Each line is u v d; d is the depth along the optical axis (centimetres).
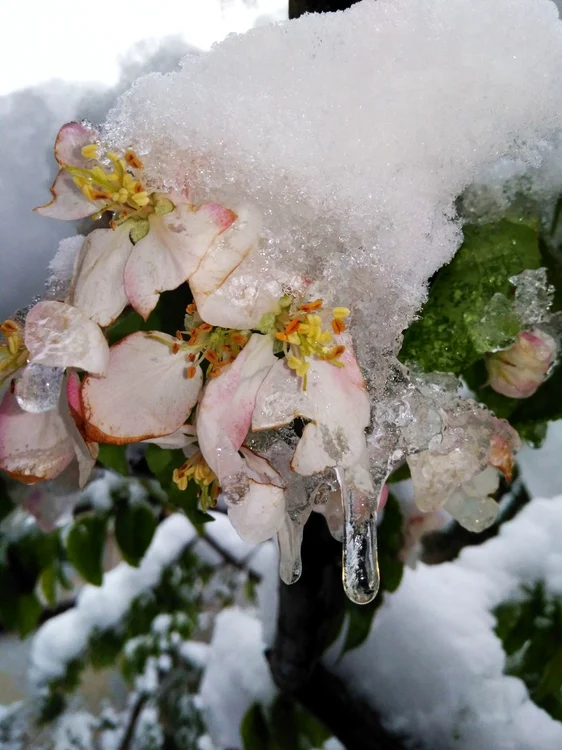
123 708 37
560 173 13
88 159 11
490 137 12
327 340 11
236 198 11
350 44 11
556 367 16
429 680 26
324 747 27
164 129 11
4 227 17
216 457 11
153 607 35
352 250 11
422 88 11
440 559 28
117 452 18
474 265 13
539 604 26
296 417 11
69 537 25
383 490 16
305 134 11
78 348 10
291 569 12
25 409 11
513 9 12
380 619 27
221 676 32
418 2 12
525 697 26
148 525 25
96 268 11
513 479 27
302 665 23
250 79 11
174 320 12
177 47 18
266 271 11
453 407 14
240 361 11
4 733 36
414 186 11
